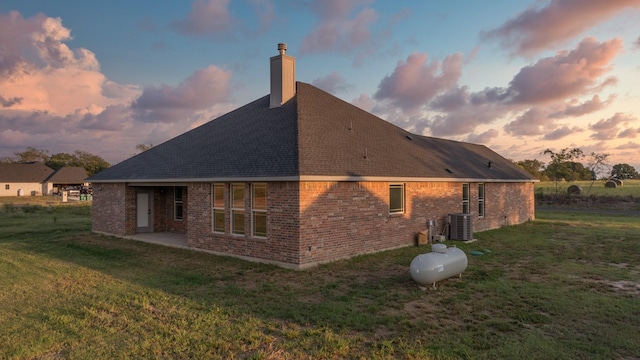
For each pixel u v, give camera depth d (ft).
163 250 46.93
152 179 50.49
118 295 28.68
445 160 62.85
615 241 52.60
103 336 21.13
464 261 32.37
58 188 255.70
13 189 237.66
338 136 49.47
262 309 25.32
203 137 57.57
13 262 40.40
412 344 19.75
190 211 47.37
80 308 25.73
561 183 202.08
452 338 20.56
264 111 55.47
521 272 35.01
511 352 18.83
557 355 18.54
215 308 25.50
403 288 30.12
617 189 158.51
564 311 24.66
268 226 39.11
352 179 40.29
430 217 53.06
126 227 56.90
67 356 18.76
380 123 65.05
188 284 31.68
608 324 22.58
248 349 19.48
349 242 41.39
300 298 27.89
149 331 21.81
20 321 23.39
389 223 46.44
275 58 55.21
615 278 32.89
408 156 55.31
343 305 26.00
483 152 85.97
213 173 43.80
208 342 20.10
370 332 21.53
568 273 34.71
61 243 52.70
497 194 69.77
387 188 46.32
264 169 39.47
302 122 47.73
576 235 58.80
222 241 43.68
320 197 38.34
